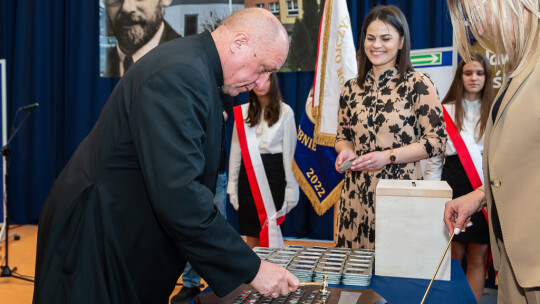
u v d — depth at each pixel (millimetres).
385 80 1752
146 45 4434
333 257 1322
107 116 1019
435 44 3738
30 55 4789
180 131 903
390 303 1075
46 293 992
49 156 4793
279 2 4055
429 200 1244
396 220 1266
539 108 891
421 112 1683
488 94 2475
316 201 2791
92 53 4660
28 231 4547
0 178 4254
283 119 2846
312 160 2838
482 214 2418
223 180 2771
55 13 4707
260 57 1023
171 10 4359
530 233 906
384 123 1719
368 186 1698
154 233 1017
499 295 1098
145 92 925
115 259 990
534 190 905
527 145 908
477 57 2461
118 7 4457
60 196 1035
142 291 1049
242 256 945
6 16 4852
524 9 924
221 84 1054
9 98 4852
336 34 2670
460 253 2582
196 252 928
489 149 1007
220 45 1028
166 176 891
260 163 2846
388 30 1690
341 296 1038
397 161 1610
